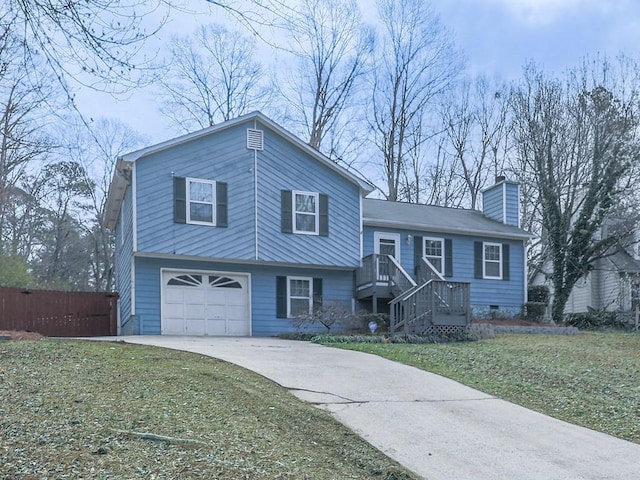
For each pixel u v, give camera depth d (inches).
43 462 191.0
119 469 190.2
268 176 730.8
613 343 639.1
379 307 805.9
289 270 754.8
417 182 1369.3
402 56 1425.9
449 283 668.1
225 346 511.8
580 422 313.0
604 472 239.8
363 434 270.8
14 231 1263.5
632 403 350.3
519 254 936.9
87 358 382.9
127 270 712.4
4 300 705.0
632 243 994.7
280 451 228.7
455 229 873.5
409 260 847.7
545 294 963.3
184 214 676.7
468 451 258.5
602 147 983.0
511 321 848.3
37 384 299.7
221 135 709.9
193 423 248.7
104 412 252.4
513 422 305.0
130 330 677.9
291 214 738.2
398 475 223.1
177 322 685.3
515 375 418.9
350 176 776.9
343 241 768.9
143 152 657.6
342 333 695.1
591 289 1109.7
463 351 524.1
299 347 535.2
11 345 425.1
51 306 736.3
